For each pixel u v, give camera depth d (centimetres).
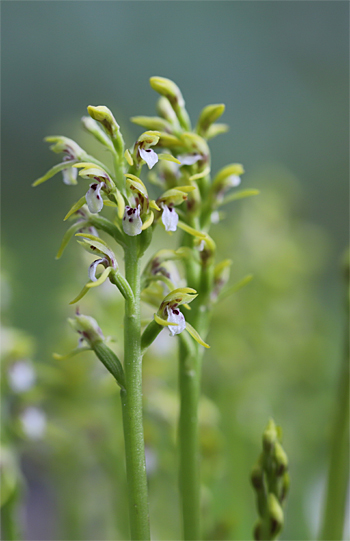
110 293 40
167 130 33
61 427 41
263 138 130
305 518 48
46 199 117
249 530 44
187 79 131
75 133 42
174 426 38
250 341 54
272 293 55
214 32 133
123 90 131
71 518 42
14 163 124
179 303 31
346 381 35
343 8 132
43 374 40
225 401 48
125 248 31
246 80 132
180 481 33
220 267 33
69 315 41
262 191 60
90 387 41
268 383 52
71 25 130
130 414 31
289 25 133
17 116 126
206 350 49
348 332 36
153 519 42
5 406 37
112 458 41
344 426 35
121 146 31
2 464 36
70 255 48
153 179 34
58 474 42
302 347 56
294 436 54
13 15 128
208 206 33
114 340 31
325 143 128
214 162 126
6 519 36
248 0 133
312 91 132
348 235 121
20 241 100
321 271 74
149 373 39
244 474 46
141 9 132
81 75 130
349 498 37
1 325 40
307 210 117
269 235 57
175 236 49
